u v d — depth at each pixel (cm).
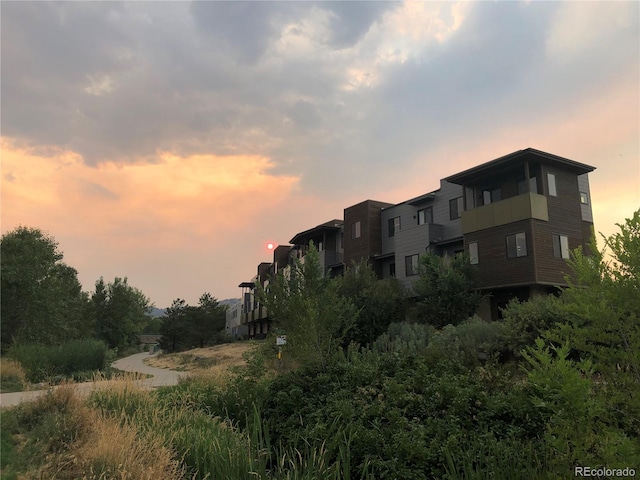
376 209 3434
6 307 2939
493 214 2334
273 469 540
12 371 1661
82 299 5266
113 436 539
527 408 457
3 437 618
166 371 2250
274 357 1105
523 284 2145
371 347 1798
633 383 304
